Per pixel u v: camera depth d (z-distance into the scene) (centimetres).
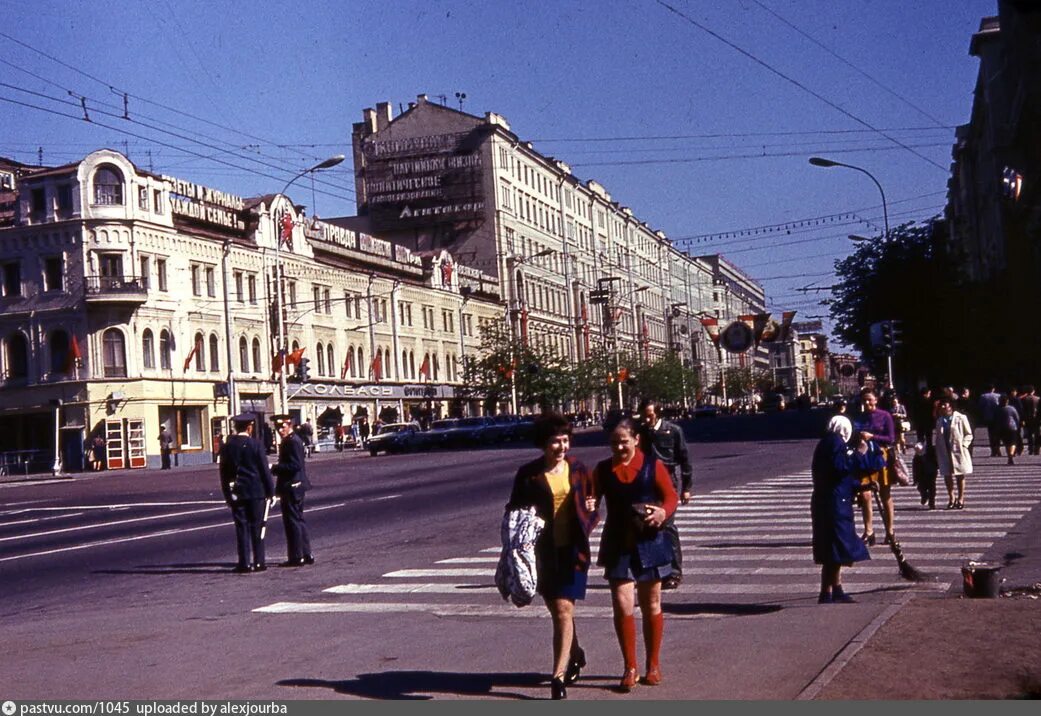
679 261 14725
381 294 7912
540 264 10225
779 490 2353
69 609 1340
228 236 6556
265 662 957
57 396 5788
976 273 7456
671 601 1183
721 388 12912
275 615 1218
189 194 6369
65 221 5756
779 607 1112
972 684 751
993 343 5044
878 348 3769
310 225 7388
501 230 9388
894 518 1781
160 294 5944
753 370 16725
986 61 6212
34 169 6731
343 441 6794
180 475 4816
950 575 1262
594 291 10431
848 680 773
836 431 1125
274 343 6744
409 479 3616
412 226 9431
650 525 802
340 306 7469
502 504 2431
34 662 996
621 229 12650
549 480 798
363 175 9694
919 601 1056
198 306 6191
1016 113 5056
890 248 5112
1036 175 4762
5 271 5928
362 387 7575
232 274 6488
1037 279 5228
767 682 788
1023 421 3105
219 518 2502
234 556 1784
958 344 5041
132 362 5791
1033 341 5078
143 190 5906
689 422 9088
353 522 2253
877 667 805
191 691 854
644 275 13162
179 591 1443
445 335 8862
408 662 932
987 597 1086
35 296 5850
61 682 905
